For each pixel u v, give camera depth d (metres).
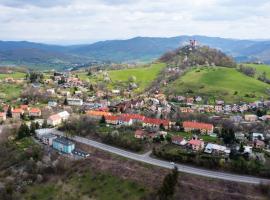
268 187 146.62
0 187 169.88
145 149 192.25
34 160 189.38
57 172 179.50
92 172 173.38
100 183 165.00
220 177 157.62
